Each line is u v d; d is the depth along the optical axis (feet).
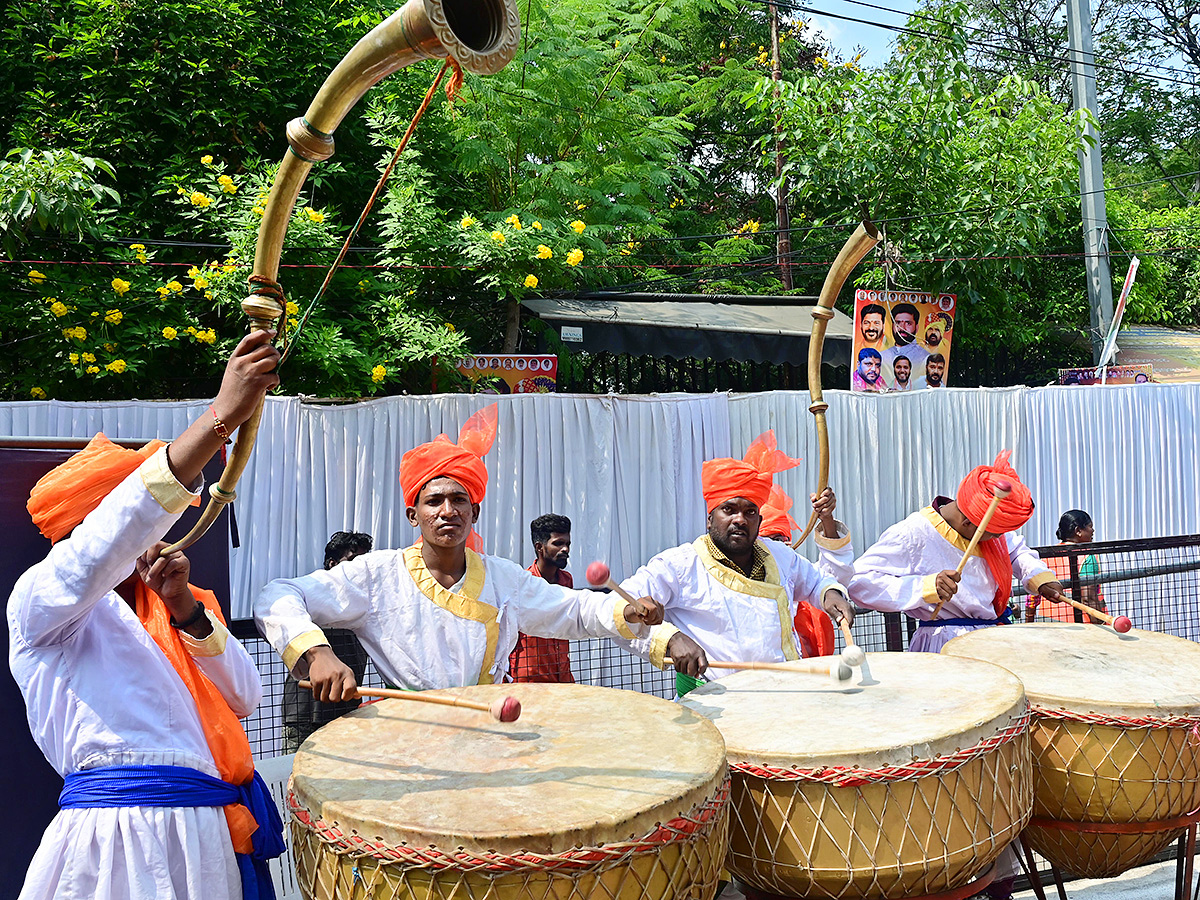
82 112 24.93
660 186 37.50
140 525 6.02
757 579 11.75
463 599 9.34
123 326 23.09
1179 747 8.83
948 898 7.76
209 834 6.97
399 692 7.64
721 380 35.01
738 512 11.48
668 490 24.50
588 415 23.84
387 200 26.55
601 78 33.42
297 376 24.38
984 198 33.65
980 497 13.34
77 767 6.89
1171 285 48.91
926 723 7.90
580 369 31.65
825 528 13.66
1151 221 49.52
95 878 6.67
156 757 6.88
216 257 25.36
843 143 34.40
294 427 21.89
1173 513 30.04
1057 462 28.73
